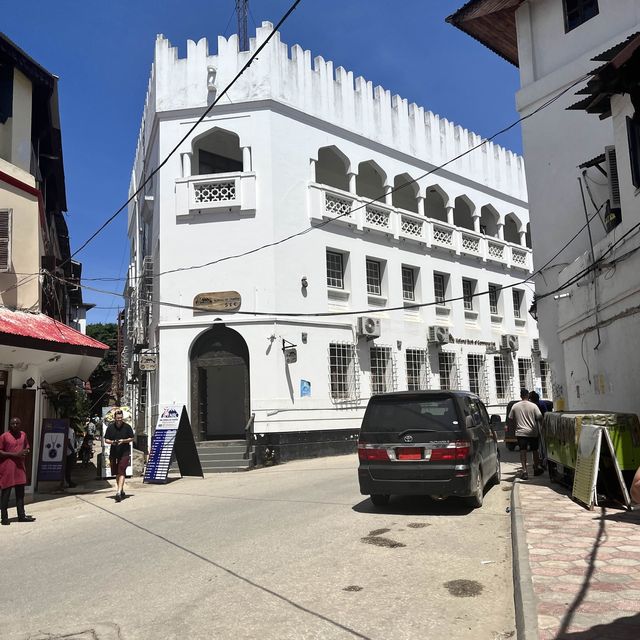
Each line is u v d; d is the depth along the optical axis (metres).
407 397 9.11
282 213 19.45
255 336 18.69
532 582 5.08
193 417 18.72
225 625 4.64
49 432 13.70
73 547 7.74
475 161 27.23
